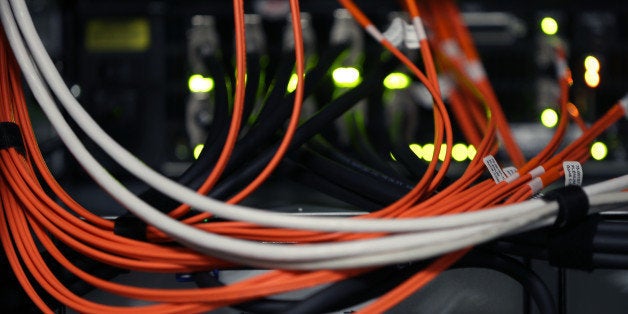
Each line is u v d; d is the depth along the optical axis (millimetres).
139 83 1668
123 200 607
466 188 770
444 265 660
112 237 673
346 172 794
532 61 1826
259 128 769
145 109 1669
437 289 810
